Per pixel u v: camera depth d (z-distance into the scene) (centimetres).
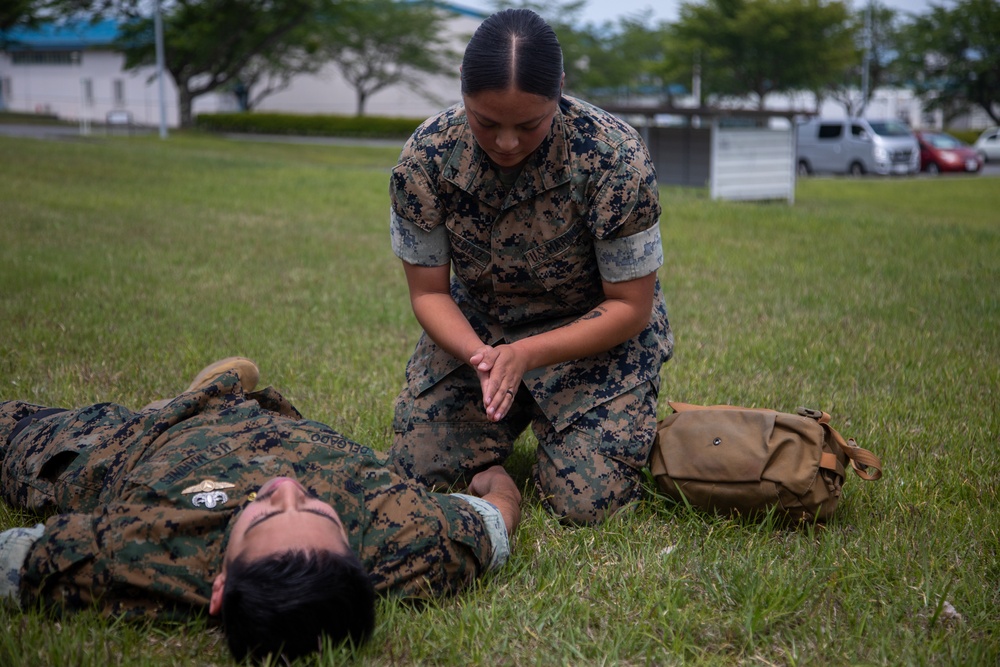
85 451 268
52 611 227
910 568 273
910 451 371
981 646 228
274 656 198
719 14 4159
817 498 292
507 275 310
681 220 1200
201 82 4778
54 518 232
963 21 4284
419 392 328
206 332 543
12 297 606
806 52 4094
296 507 206
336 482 239
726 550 283
